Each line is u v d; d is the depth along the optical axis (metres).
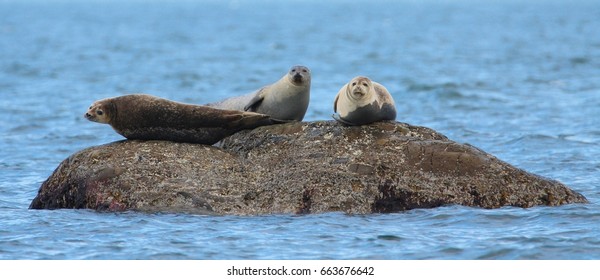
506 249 39.06
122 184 46.75
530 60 184.88
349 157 47.09
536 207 46.03
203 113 49.72
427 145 47.44
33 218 45.41
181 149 48.69
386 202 45.75
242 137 50.28
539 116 95.06
